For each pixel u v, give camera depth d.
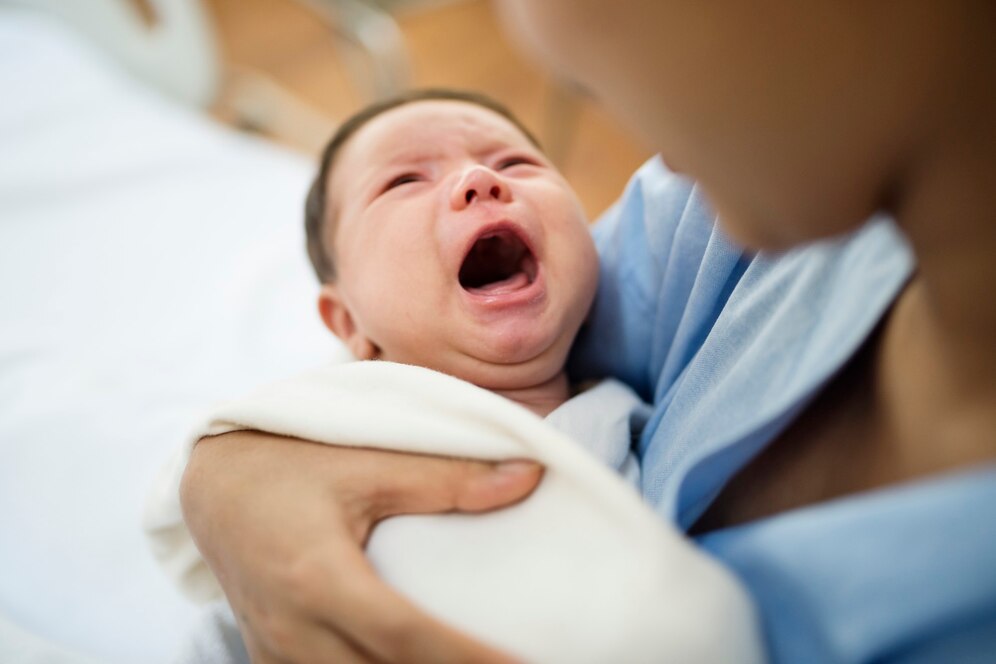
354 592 0.40
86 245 1.25
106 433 0.93
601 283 0.71
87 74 1.58
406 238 0.66
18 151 1.40
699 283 0.54
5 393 0.99
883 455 0.40
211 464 0.51
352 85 2.56
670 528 0.39
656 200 0.63
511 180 0.69
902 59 0.27
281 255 1.25
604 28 0.29
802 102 0.28
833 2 0.26
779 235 0.33
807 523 0.36
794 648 0.36
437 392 0.49
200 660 0.56
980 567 0.30
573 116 2.17
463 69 2.62
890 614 0.32
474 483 0.46
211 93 1.98
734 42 0.27
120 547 0.83
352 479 0.47
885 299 0.40
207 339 1.10
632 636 0.38
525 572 0.43
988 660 0.31
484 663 0.38
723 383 0.47
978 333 0.33
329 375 0.55
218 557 0.48
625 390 0.66
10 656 0.69
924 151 0.30
